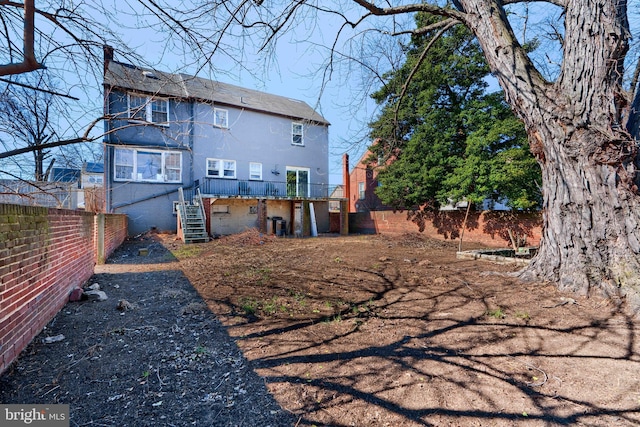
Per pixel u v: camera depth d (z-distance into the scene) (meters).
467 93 11.56
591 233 3.75
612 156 3.58
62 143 2.84
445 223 12.75
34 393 1.98
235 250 9.22
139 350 2.62
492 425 1.65
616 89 3.68
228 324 3.25
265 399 1.93
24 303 2.59
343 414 1.78
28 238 2.68
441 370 2.23
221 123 14.41
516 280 4.54
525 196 9.45
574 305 3.48
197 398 1.95
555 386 1.99
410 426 1.67
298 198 14.85
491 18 4.47
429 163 11.92
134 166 12.34
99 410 1.83
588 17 3.75
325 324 3.22
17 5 2.46
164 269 6.34
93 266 5.77
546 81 4.24
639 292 3.25
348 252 8.73
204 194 12.81
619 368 2.18
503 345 2.60
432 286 4.59
